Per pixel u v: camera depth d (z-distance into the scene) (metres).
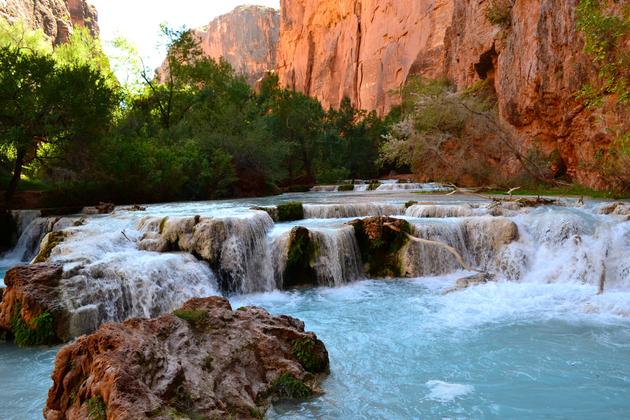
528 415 5.55
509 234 13.54
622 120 20.95
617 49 18.61
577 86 24.08
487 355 7.47
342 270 13.24
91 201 21.80
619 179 20.81
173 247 12.66
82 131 20.89
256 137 31.33
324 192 33.66
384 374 6.77
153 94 37.41
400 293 11.80
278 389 5.90
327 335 8.60
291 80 105.06
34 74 20.22
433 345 7.97
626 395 6.04
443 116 32.62
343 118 54.69
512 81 29.58
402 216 16.58
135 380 4.38
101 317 9.29
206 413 4.71
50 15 60.75
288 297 12.02
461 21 42.00
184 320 5.96
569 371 6.81
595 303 9.90
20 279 8.73
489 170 30.47
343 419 5.44
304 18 103.38
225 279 12.41
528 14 28.27
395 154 35.28
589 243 12.66
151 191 23.69
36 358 7.73
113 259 10.66
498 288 11.38
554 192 23.25
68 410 4.73
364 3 84.69
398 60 71.25
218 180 27.61
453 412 5.64
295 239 13.09
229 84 41.84
